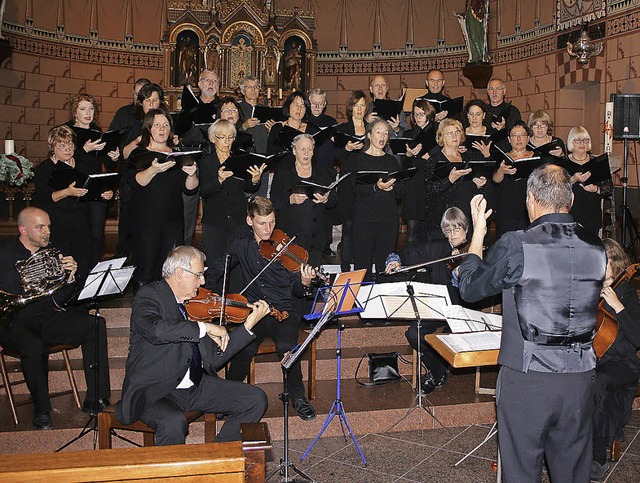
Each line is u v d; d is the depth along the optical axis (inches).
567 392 140.9
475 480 193.0
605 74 412.8
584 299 141.0
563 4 442.9
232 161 240.4
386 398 235.9
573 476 144.6
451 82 527.8
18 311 207.3
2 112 475.8
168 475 113.0
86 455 115.8
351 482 191.5
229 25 513.0
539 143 302.5
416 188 304.0
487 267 142.9
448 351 183.0
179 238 254.4
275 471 189.8
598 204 284.4
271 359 251.1
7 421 210.5
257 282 225.0
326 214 263.6
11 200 386.9
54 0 501.0
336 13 551.5
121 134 255.3
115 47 528.1
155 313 178.1
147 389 176.9
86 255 254.4
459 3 523.2
